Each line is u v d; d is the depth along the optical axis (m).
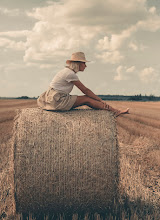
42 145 4.71
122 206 5.14
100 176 4.79
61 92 5.17
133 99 97.69
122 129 14.94
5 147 9.37
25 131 4.75
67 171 4.71
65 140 4.75
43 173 4.69
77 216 4.69
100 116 5.04
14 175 4.70
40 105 5.48
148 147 9.78
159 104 57.31
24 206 4.80
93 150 4.77
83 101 5.26
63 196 4.77
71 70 5.21
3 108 32.50
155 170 7.47
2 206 5.03
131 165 7.61
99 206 4.91
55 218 4.83
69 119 4.94
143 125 17.45
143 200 5.29
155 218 4.61
